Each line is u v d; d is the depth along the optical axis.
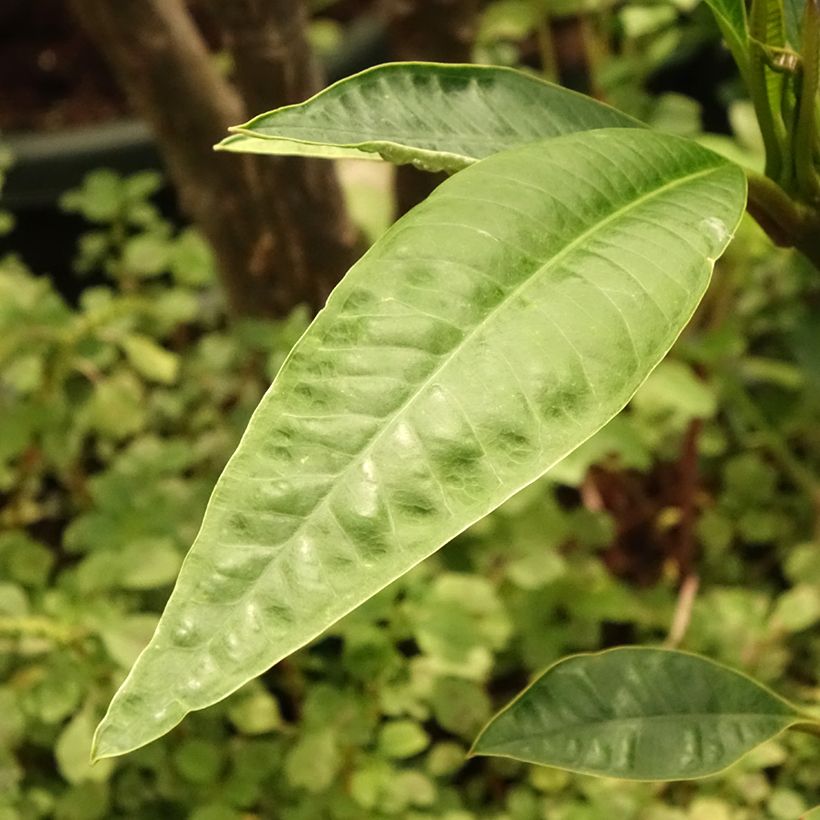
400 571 0.28
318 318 0.29
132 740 0.27
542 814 0.64
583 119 0.39
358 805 0.62
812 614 0.67
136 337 0.79
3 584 0.63
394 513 0.28
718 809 0.61
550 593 0.70
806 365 0.77
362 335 0.29
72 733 0.59
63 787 0.67
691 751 0.42
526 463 0.28
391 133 0.36
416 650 0.74
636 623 0.75
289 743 0.66
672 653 0.42
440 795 0.65
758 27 0.34
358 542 0.28
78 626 0.60
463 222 0.30
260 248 0.76
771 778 0.69
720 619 0.70
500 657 0.72
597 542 0.72
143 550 0.63
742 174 0.33
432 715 0.72
